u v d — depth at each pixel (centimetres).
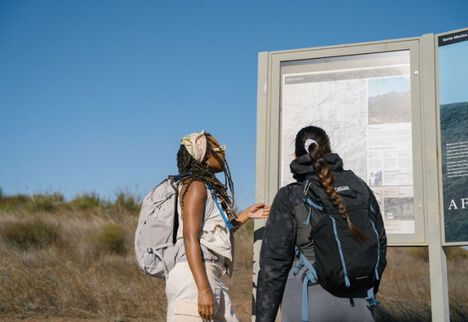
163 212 323
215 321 311
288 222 283
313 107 391
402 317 650
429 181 352
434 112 358
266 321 277
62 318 709
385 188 363
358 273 261
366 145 373
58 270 954
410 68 372
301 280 279
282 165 390
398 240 354
